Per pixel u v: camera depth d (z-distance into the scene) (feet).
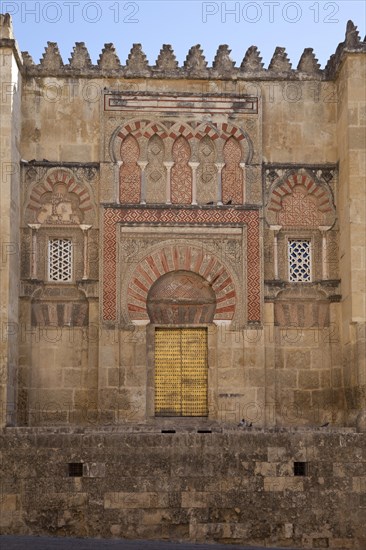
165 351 90.74
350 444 78.79
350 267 87.25
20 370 88.28
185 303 91.04
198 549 70.90
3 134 85.30
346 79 89.76
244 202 91.66
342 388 89.97
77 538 76.02
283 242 92.12
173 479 77.66
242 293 90.48
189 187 91.91
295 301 91.56
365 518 78.07
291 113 93.61
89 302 90.07
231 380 89.25
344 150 90.33
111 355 88.63
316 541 77.46
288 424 89.81
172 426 86.07
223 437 78.28
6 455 77.61
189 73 92.94
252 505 77.66
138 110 92.43
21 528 76.84
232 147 92.79
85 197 91.30
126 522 77.10
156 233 90.74
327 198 92.79
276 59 94.12
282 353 90.84
